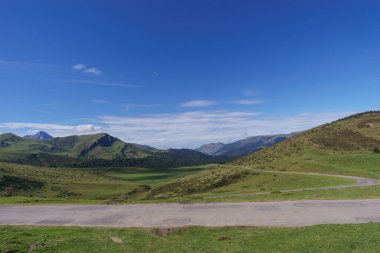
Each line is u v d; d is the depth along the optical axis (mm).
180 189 150000
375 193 39531
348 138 181875
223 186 126062
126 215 32906
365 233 22594
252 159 195750
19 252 20750
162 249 21516
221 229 26297
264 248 20797
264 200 37906
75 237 24406
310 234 23203
